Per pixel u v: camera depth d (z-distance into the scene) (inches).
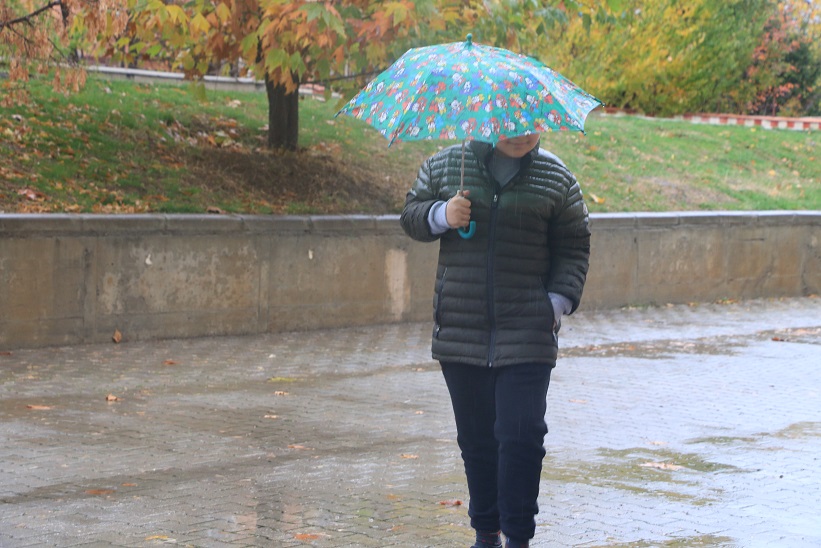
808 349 1152.8
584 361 1059.3
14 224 1012.5
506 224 421.7
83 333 1066.1
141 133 1321.4
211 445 690.2
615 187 1599.4
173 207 1152.8
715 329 1298.0
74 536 496.1
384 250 1253.7
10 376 908.6
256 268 1166.3
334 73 1291.8
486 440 443.8
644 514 547.8
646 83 2097.7
